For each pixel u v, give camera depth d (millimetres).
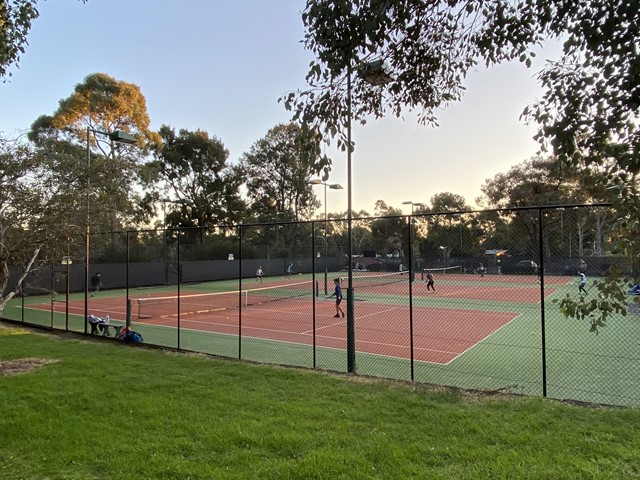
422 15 3359
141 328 16891
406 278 42812
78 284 32625
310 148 3094
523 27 2951
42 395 6828
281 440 4957
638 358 11047
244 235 59969
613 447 4684
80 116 43062
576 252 31562
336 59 2881
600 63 2432
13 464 4586
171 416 5848
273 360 11281
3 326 15773
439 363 10852
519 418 5703
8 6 6316
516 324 17172
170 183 59031
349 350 8969
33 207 9703
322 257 57031
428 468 4285
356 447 4773
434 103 3949
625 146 2283
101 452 4785
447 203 64562
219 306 24047
